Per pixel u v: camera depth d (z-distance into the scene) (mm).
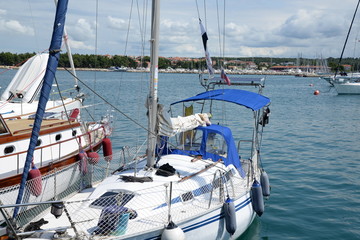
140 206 7520
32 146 6695
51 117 13742
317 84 97938
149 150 8875
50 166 11086
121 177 8539
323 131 25000
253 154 11992
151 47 8398
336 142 21375
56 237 6582
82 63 150875
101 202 7711
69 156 12141
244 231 9820
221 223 8367
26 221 9523
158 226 7082
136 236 6832
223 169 9438
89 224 7168
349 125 27812
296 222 10578
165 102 38875
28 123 12336
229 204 8234
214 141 10312
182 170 9094
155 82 8562
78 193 9164
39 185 9398
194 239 7785
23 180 6664
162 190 8008
